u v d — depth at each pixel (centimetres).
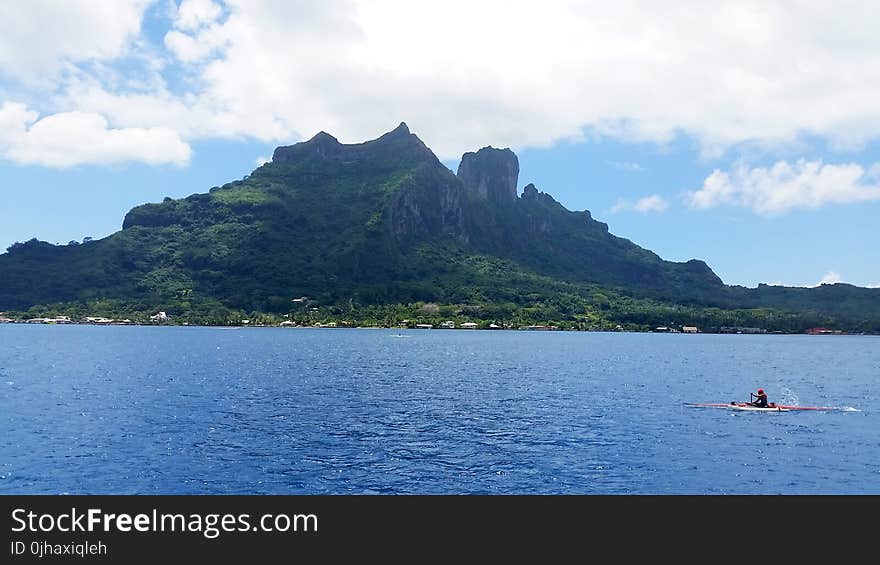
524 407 8694
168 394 9469
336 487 4866
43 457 5541
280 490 4794
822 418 8106
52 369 13075
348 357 17588
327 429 6900
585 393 10431
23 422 7088
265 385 10806
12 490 4728
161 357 16512
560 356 19800
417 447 6078
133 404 8456
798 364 18812
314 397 9394
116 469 5222
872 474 5400
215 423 7169
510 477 5144
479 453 5862
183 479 5000
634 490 4912
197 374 12381
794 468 5547
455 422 7431
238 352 18725
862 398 10694
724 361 19312
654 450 6075
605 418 7844
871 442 6588
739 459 5806
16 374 12031
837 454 6050
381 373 13300
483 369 14725
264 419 7469
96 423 7088
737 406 8956
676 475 5272
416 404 8844
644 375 13975
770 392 11356
